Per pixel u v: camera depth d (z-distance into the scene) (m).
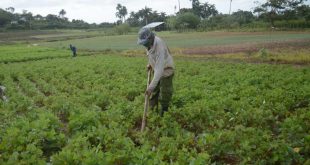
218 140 6.15
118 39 71.94
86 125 7.58
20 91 13.92
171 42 50.56
